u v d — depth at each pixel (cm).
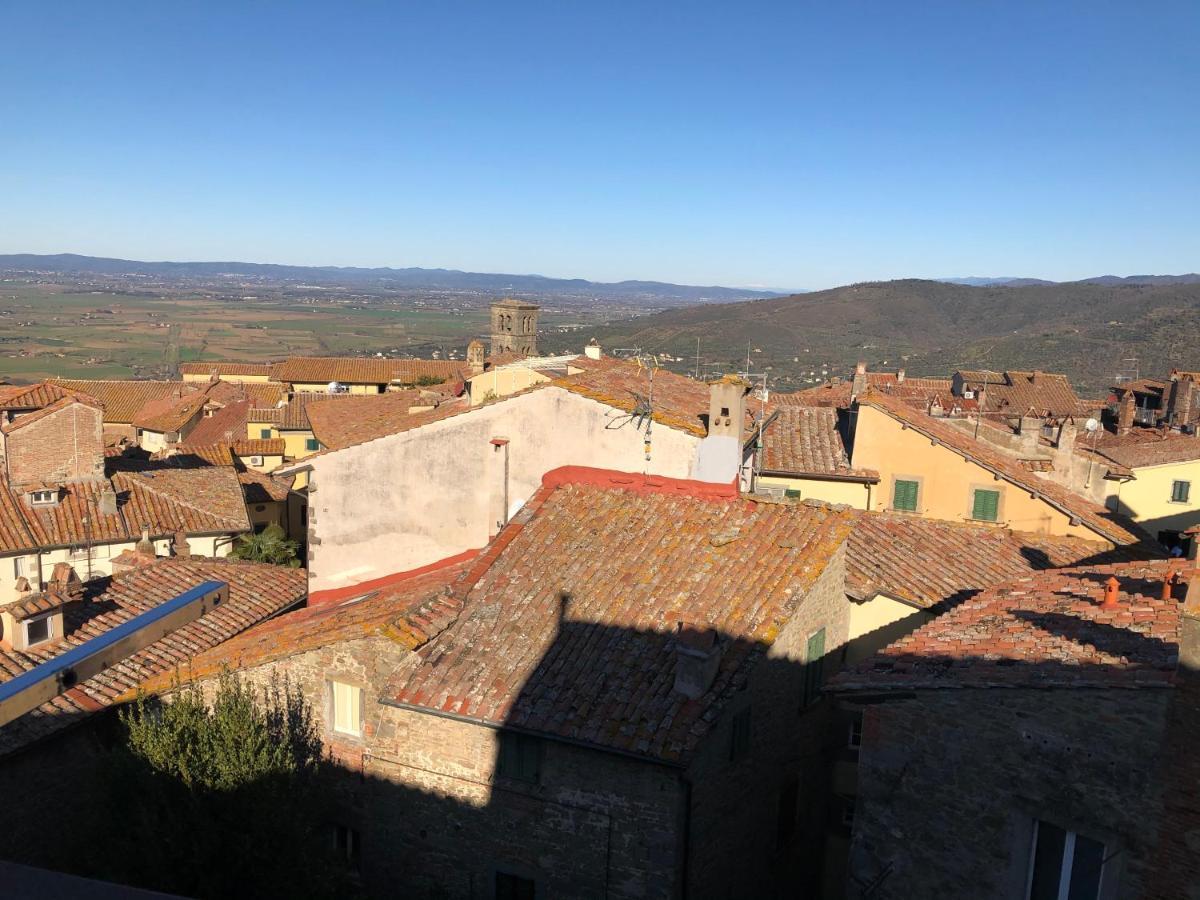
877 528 2348
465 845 1719
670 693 1598
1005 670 1238
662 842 1546
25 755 1734
